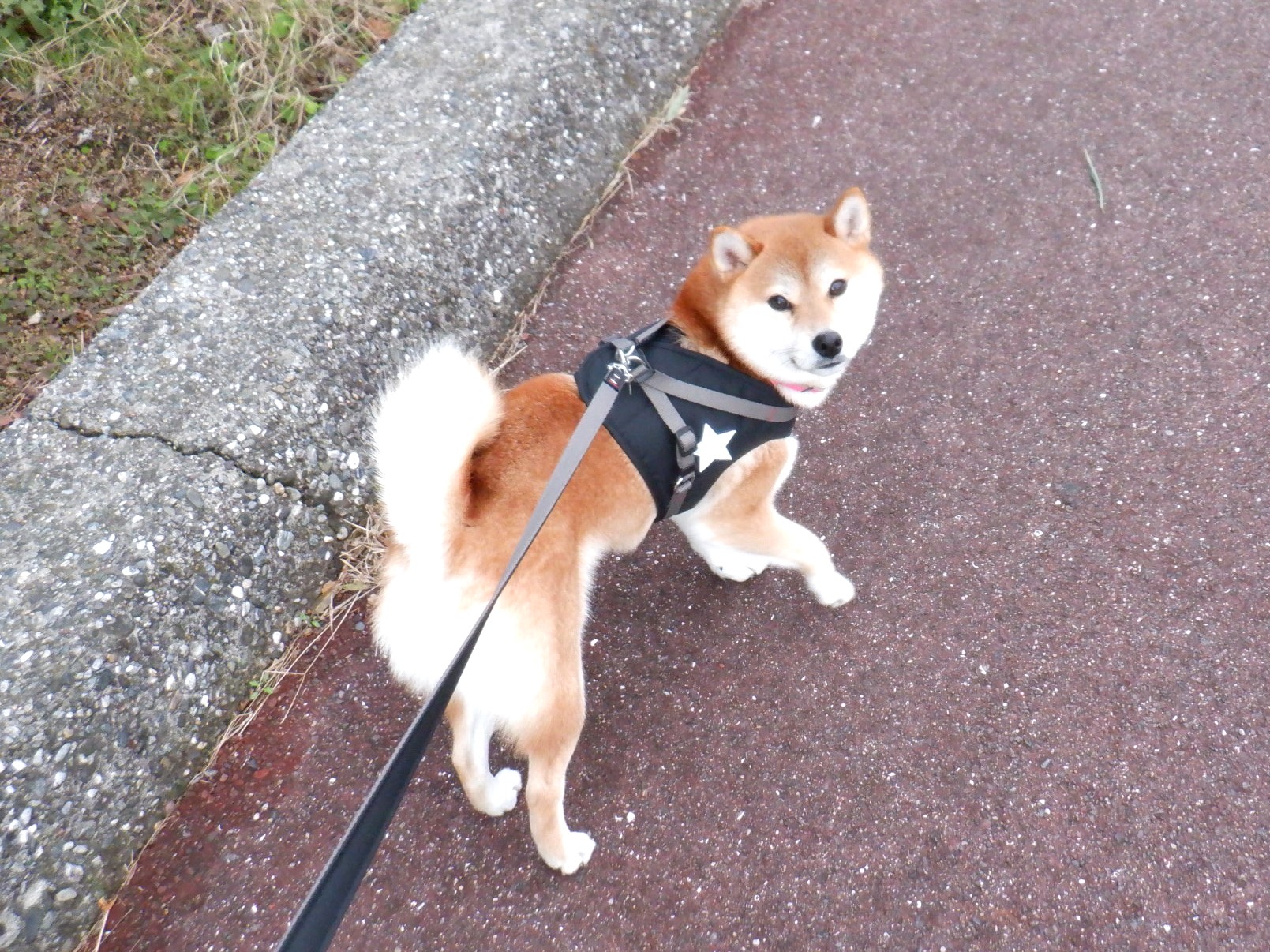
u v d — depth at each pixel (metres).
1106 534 2.81
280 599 2.68
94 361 2.82
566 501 2.22
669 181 3.86
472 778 2.33
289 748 2.52
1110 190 3.64
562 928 2.27
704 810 2.44
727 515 2.57
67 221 3.49
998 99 4.00
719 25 4.36
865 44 4.27
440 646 2.15
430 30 3.87
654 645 2.75
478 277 3.35
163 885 2.28
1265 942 2.12
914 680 2.61
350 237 3.17
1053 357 3.22
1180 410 3.04
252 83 3.88
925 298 3.42
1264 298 3.26
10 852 2.10
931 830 2.35
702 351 2.51
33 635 2.31
